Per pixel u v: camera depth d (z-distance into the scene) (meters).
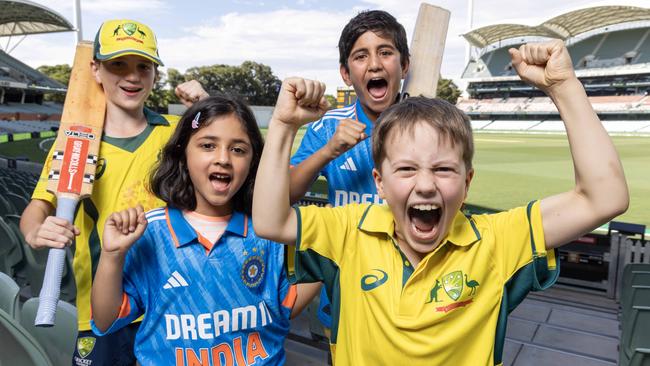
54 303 1.42
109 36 1.84
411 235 1.15
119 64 1.86
